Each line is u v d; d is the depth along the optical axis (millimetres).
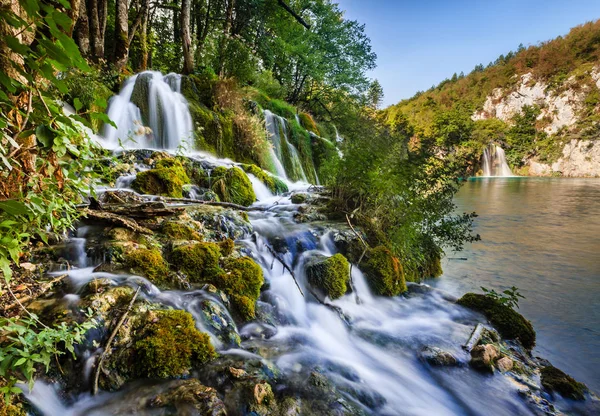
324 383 2316
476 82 116375
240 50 13102
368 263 4332
